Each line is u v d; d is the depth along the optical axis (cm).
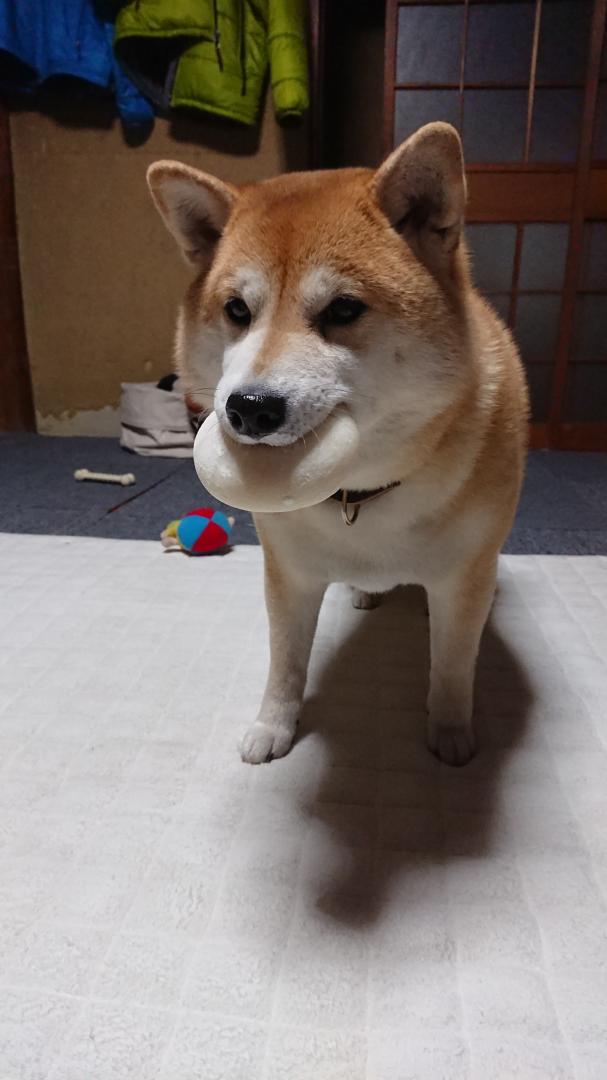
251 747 51
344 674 63
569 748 52
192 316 46
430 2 138
